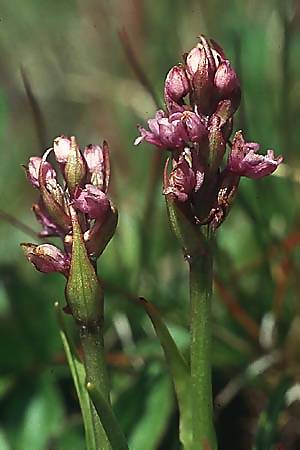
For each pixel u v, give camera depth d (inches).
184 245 12.3
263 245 17.7
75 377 13.1
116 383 17.1
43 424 16.6
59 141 12.5
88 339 12.4
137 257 19.2
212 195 12.1
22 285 17.8
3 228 21.5
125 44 18.1
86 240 12.2
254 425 17.0
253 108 21.1
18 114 27.7
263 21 24.5
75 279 12.2
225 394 16.8
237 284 18.0
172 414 16.6
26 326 17.4
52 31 28.5
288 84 18.9
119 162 24.0
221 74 12.1
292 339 17.4
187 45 24.5
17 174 24.2
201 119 12.1
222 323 18.1
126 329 17.8
